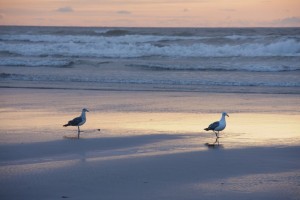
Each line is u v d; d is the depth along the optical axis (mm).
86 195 13414
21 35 79562
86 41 74375
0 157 17844
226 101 32281
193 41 70125
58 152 18703
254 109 29188
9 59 58312
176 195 13430
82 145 19969
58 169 16078
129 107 29953
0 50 67312
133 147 19672
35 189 13922
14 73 47625
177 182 14719
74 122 22344
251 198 13188
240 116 26938
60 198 13148
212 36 75875
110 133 22484
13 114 27500
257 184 14516
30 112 28203
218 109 29188
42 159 17547
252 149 19328
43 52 67000
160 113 27828
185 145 20062
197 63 55000
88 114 27562
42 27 128125
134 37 73250
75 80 43875
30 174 15438
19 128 23547
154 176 15352
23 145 19906
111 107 29953
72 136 21844
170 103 31453
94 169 16109
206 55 61375
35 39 79062
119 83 42344
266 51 62531
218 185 14414
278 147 19656
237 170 16172
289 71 48594
